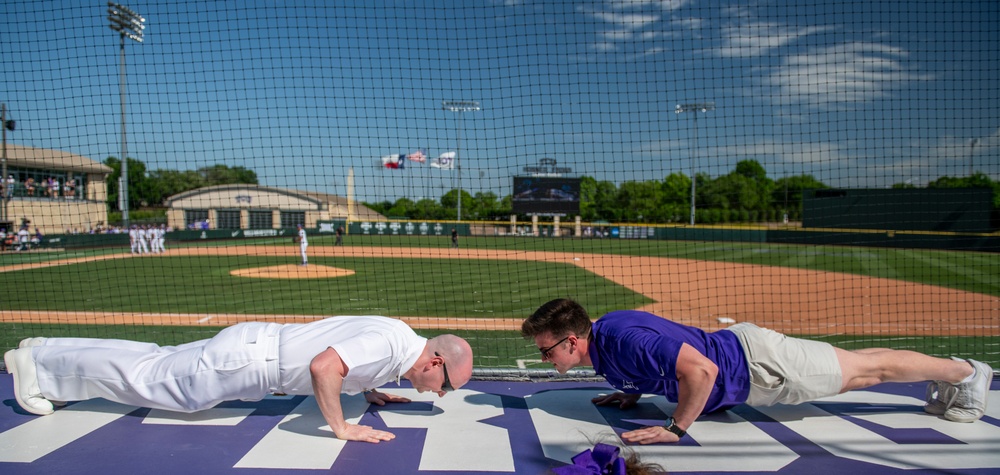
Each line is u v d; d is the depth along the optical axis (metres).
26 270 17.31
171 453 2.90
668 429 3.00
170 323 8.13
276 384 3.20
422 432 3.26
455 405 3.83
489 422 3.46
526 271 17.20
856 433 3.25
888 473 2.69
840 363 3.21
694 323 8.80
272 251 27.64
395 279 14.90
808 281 14.35
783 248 28.06
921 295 11.73
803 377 3.16
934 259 20.55
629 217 43.44
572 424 3.45
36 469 2.68
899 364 3.29
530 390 4.27
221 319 8.51
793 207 43.62
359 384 3.21
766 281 14.62
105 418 3.42
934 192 25.25
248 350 3.15
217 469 2.70
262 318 8.65
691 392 2.90
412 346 3.24
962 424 3.41
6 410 3.55
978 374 3.38
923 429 3.31
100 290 12.41
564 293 12.17
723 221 44.75
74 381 3.34
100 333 7.30
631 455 2.27
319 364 2.93
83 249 27.34
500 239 35.16
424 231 40.09
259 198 40.88
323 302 10.62
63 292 11.95
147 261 21.31
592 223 38.84
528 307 10.09
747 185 45.34
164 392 3.23
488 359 6.02
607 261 21.55
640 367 3.01
